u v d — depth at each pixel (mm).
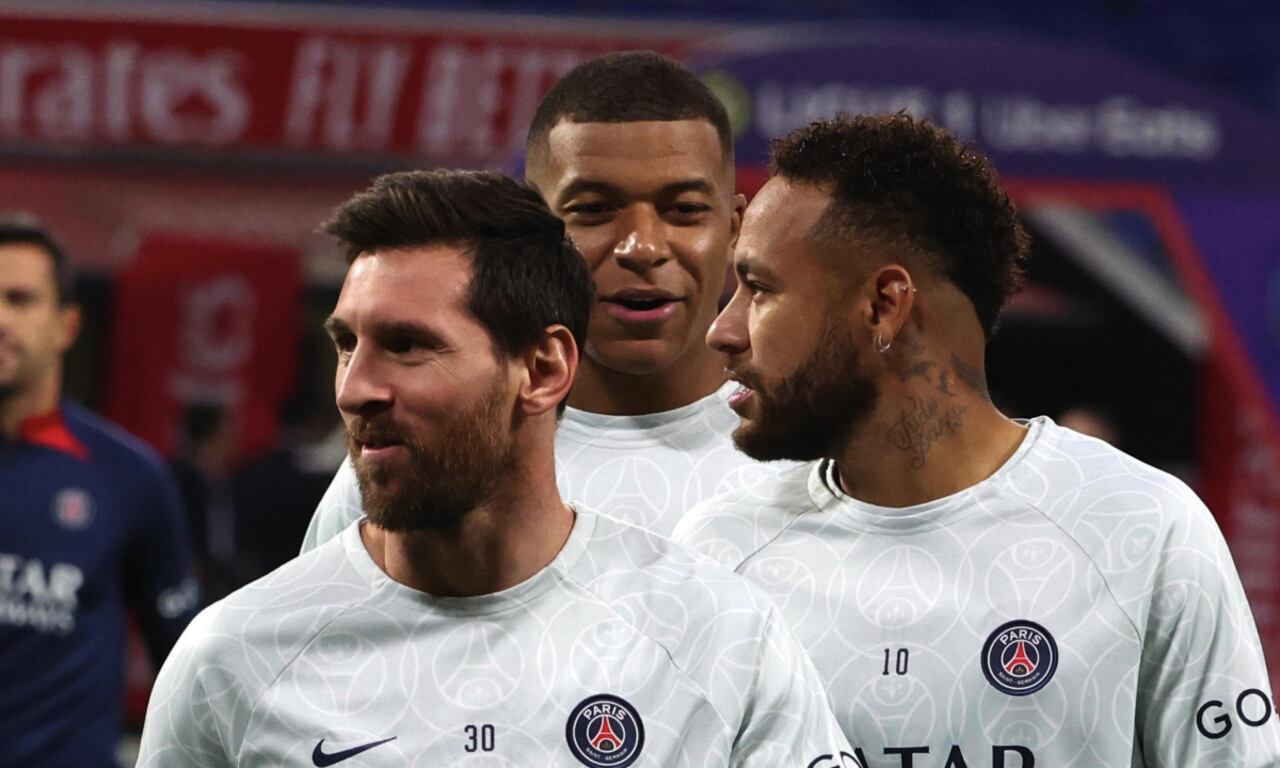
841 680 5160
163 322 16734
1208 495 16578
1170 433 18578
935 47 15609
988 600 5137
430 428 4441
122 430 16859
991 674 5094
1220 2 16719
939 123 15703
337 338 4586
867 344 5176
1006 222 5289
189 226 16594
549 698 4586
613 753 4562
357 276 4512
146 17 16078
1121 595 5078
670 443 6309
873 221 5125
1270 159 15867
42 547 10234
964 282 5230
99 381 17328
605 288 6059
